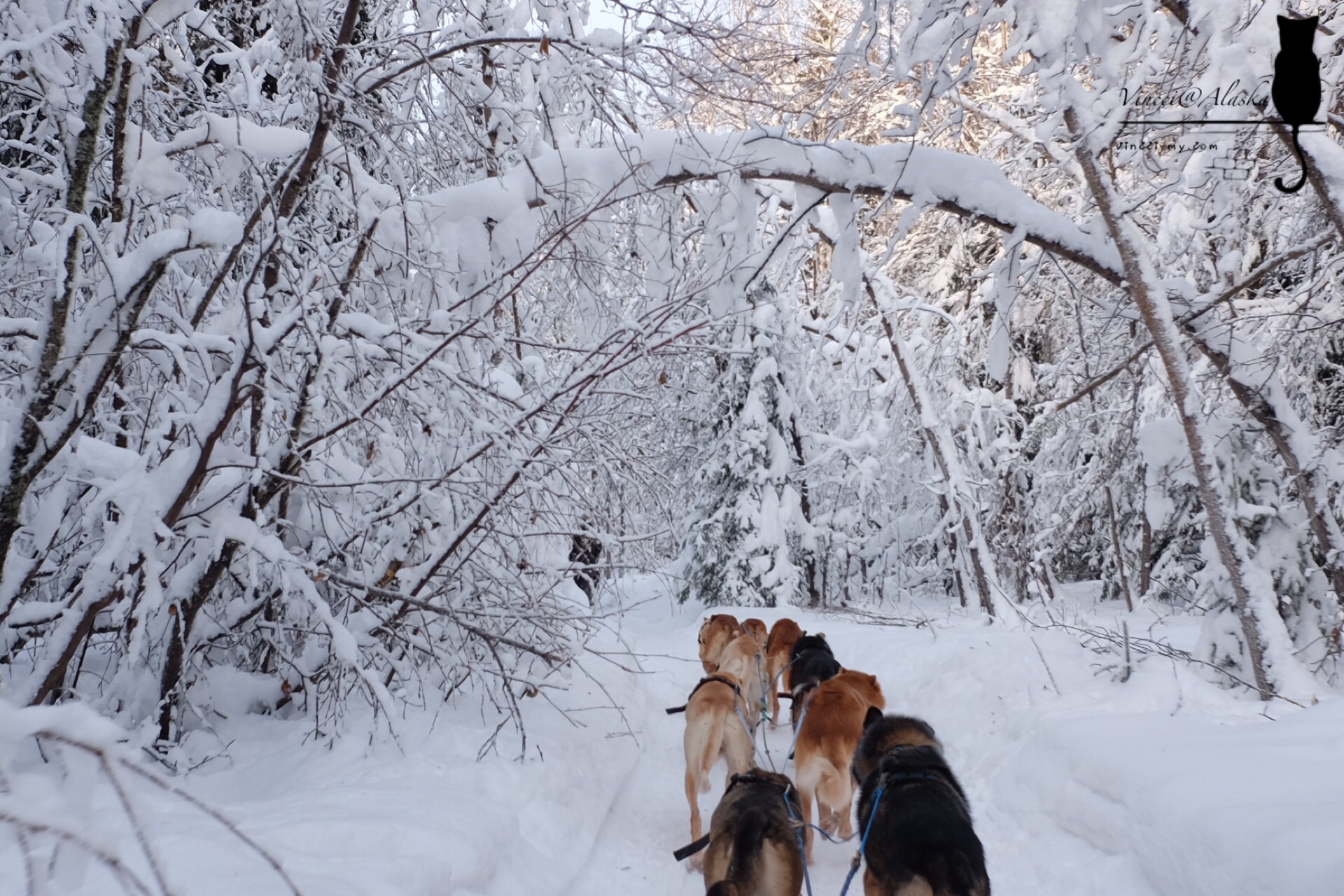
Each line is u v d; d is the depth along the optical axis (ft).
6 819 4.27
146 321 17.53
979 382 56.80
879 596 63.57
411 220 19.22
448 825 13.87
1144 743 16.63
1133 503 51.31
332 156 18.56
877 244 54.60
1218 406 32.83
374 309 21.18
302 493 20.34
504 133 24.66
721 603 55.47
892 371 53.21
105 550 13.48
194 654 19.26
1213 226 26.25
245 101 20.74
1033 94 26.61
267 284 19.80
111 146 17.51
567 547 22.91
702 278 21.91
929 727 16.46
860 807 15.03
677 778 23.67
